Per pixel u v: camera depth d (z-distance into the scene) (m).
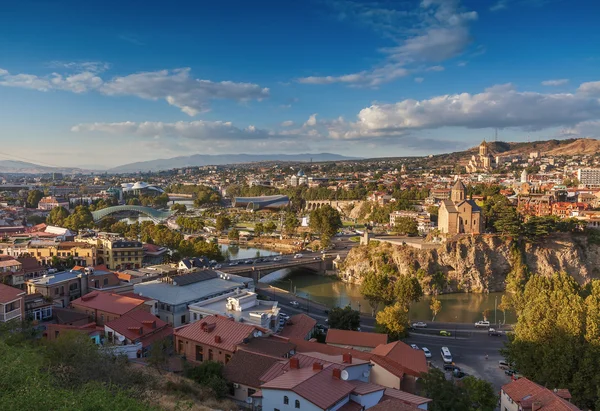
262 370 91.44
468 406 89.00
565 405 83.06
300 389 72.81
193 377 92.56
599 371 98.50
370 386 79.75
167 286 157.50
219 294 159.12
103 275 164.38
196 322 116.44
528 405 87.69
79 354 81.50
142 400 71.19
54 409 54.66
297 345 110.75
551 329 112.31
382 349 112.44
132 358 105.50
